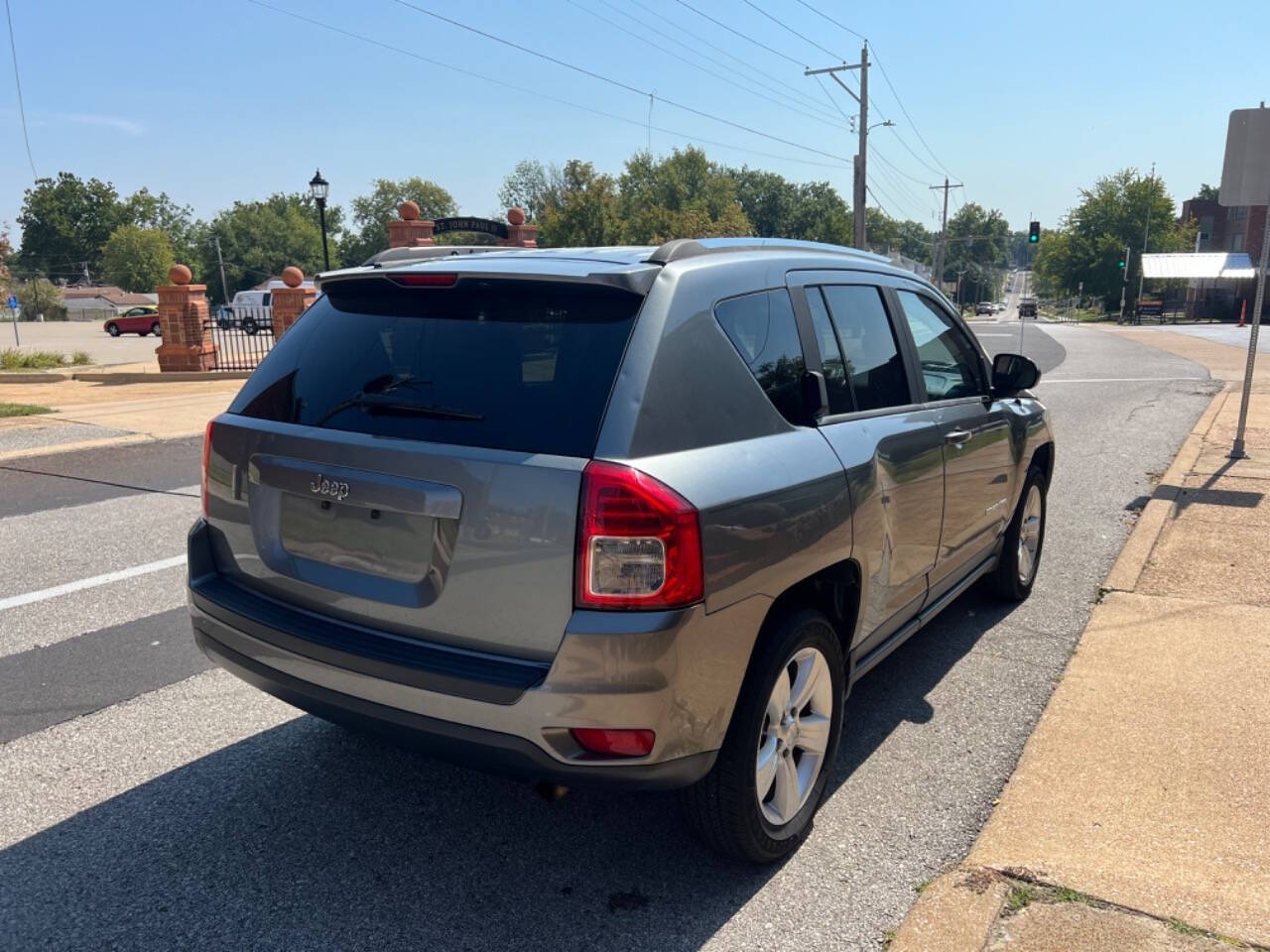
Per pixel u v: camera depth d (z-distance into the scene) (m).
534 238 24.75
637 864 3.05
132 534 6.95
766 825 2.95
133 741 3.86
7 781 3.53
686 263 2.93
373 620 2.78
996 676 4.50
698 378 2.77
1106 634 4.88
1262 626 4.93
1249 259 72.69
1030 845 3.06
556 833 3.23
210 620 3.15
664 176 98.25
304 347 3.20
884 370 3.77
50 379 20.89
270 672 2.96
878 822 3.29
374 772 3.62
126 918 2.76
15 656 4.70
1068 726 3.90
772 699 2.94
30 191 136.88
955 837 3.20
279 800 3.42
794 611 3.00
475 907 2.83
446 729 2.59
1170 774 3.51
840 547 3.11
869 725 4.02
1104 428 11.73
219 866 3.03
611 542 2.43
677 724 2.54
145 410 14.02
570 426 2.55
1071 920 2.67
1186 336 35.28
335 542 2.86
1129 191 88.69
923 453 3.73
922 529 3.80
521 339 2.78
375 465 2.72
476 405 2.69
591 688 2.45
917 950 2.58
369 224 126.25
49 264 137.38
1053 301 148.62
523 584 2.50
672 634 2.46
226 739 3.88
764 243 3.44
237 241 131.25
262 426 3.05
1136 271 87.94
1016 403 5.10
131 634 5.00
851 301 3.69
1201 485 8.14
